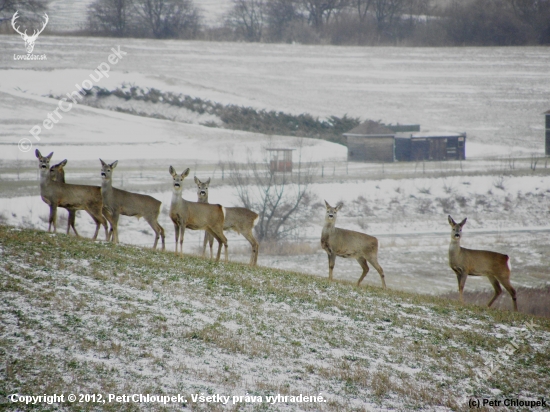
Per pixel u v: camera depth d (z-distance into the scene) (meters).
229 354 49.22
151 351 47.31
